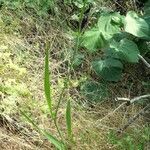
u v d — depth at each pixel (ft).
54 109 1.59
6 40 1.79
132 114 1.67
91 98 1.70
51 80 1.72
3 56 1.67
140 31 1.75
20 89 1.58
